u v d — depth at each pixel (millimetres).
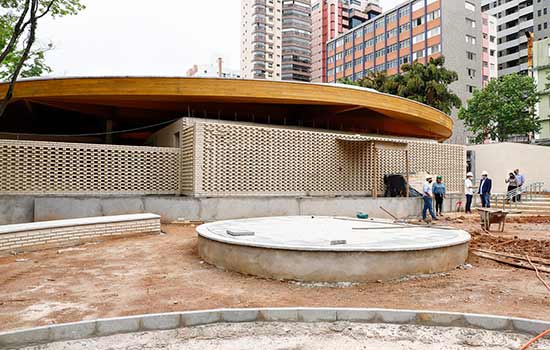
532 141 40500
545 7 61781
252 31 88625
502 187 24609
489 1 71125
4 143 12086
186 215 12758
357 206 14820
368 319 4492
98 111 18609
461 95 49844
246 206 13406
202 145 13344
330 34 86750
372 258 5949
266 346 3852
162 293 5434
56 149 12758
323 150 15766
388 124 22766
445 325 4371
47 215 11805
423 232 8289
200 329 4312
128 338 4078
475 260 7398
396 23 57625
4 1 11117
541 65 38719
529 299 5145
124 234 10031
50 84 15281
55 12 11531
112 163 13508
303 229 8766
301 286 5750
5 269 6785
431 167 19172
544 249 8164
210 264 7129
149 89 15102
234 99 16094
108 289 5625
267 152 14523
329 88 16797
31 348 3826
